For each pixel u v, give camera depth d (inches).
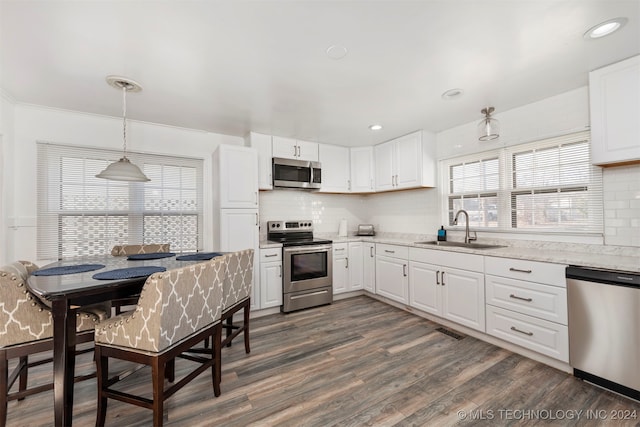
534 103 103.3
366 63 76.2
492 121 102.5
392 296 136.8
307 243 137.6
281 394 70.9
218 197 123.8
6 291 58.9
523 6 55.4
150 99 98.5
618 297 67.2
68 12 55.6
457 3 54.5
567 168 97.2
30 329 60.8
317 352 92.9
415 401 67.7
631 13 57.1
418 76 83.6
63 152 108.6
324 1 53.6
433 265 116.0
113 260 91.4
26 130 102.1
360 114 114.2
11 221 97.5
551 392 70.2
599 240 88.9
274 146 142.4
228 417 62.7
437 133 140.1
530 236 106.0
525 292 85.9
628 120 74.3
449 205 138.3
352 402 67.6
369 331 109.7
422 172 134.6
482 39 66.1
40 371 83.2
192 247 132.7
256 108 107.2
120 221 118.3
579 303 73.9
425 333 107.2
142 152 121.9
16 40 64.5
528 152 108.4
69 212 109.2
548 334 80.7
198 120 120.2
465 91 93.8
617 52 71.7
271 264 130.0
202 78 83.7
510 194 113.9
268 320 122.6
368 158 163.9
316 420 61.7
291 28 61.6
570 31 63.1
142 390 73.5
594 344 71.4
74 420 62.4
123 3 53.4
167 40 65.5
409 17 58.4
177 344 60.7
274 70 79.4
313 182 150.3
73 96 95.6
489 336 98.7
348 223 181.8
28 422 61.7
